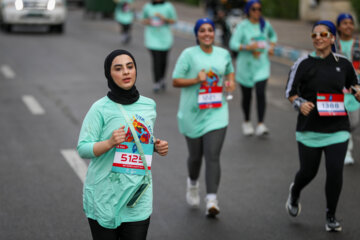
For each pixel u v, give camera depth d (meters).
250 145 12.90
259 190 10.09
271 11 38.59
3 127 14.35
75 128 14.29
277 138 13.48
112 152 5.80
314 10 35.91
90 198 5.89
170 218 8.88
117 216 5.80
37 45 28.67
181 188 10.23
